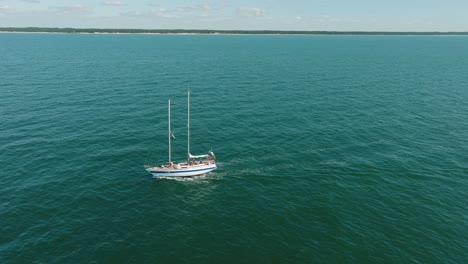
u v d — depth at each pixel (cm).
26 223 4034
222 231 4000
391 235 3909
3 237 3781
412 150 6244
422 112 8606
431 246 3731
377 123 7738
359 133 7100
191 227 4072
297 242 3806
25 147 6059
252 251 3672
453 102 9600
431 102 9581
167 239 3853
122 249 3672
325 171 5459
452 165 5631
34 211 4272
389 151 6203
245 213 4353
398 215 4284
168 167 5191
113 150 6112
